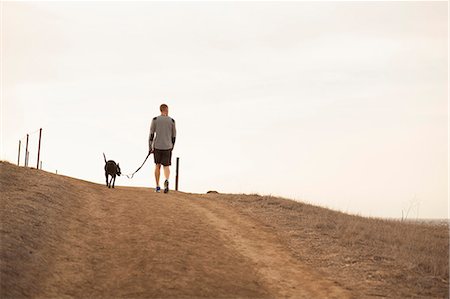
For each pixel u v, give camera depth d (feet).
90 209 39.65
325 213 48.24
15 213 33.65
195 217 40.50
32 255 27.71
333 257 33.73
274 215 45.09
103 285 25.91
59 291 24.56
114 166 52.49
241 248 33.96
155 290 25.67
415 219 55.26
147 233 34.53
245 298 25.63
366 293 27.55
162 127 51.24
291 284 28.27
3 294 22.70
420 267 32.71
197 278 27.71
